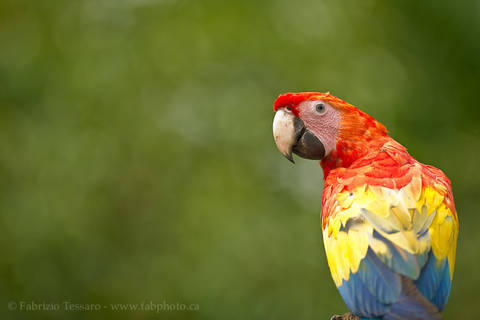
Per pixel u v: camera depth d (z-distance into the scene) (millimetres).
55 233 10672
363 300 4363
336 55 11031
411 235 4391
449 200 4797
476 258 11812
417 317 3998
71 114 11125
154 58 11258
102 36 11406
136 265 11219
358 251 4484
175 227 11156
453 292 11766
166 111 11477
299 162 11320
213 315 10312
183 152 11492
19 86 11086
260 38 11031
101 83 10984
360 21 11445
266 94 11344
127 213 11477
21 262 10836
